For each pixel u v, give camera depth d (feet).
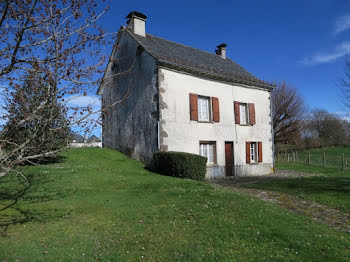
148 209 20.36
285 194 28.94
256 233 16.11
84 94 14.61
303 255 13.71
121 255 13.56
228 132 48.11
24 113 12.98
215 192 25.99
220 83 48.01
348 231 17.69
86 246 14.34
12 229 16.33
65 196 23.71
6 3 13.35
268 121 56.39
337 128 139.23
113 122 53.11
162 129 39.29
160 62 39.75
